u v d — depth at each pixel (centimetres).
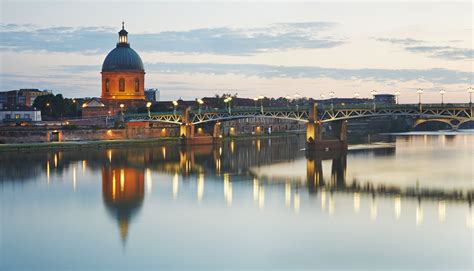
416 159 17612
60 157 19025
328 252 7319
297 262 6981
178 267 6888
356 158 18200
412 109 19088
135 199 10819
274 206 10000
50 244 7838
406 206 9938
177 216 9306
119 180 13400
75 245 7775
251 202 10394
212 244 7712
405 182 12688
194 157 19375
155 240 7938
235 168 15900
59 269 6894
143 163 17338
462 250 7356
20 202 10638
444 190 11588
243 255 7250
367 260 7031
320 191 11550
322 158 18412
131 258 7212
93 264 7038
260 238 7944
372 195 11044
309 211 9569
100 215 9456
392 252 7306
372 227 8462
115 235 8219
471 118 18325
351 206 9950
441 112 18788
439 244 7606
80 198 10988
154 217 9256
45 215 9506
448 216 9144
